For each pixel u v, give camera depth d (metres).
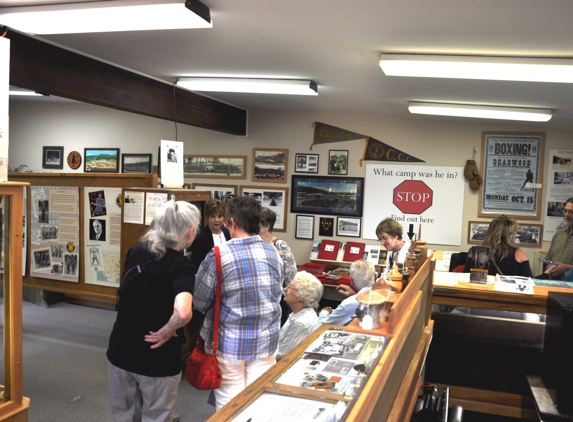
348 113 6.64
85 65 3.86
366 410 1.26
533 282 3.60
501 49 2.93
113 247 4.65
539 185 6.07
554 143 6.03
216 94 5.73
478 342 3.55
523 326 3.51
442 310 4.18
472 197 6.29
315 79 4.43
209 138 7.30
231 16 2.76
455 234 6.35
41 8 2.70
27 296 6.38
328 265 6.71
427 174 6.41
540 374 3.26
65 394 3.79
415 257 2.74
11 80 3.23
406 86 4.35
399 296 2.07
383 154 6.56
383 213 6.58
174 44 3.46
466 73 3.30
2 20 2.83
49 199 4.92
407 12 2.44
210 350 2.45
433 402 2.37
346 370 1.46
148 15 2.56
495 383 3.50
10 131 8.30
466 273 3.87
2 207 1.97
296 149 6.91
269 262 2.51
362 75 4.06
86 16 2.66
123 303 2.38
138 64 4.15
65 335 5.16
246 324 2.41
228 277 2.40
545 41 2.69
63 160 8.02
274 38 3.16
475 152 6.24
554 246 4.89
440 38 2.83
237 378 2.44
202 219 4.43
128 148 7.66
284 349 2.92
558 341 2.72
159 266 2.34
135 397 2.43
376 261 6.38
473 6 2.27
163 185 4.14
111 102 4.16
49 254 4.96
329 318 3.03
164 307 2.35
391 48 3.14
